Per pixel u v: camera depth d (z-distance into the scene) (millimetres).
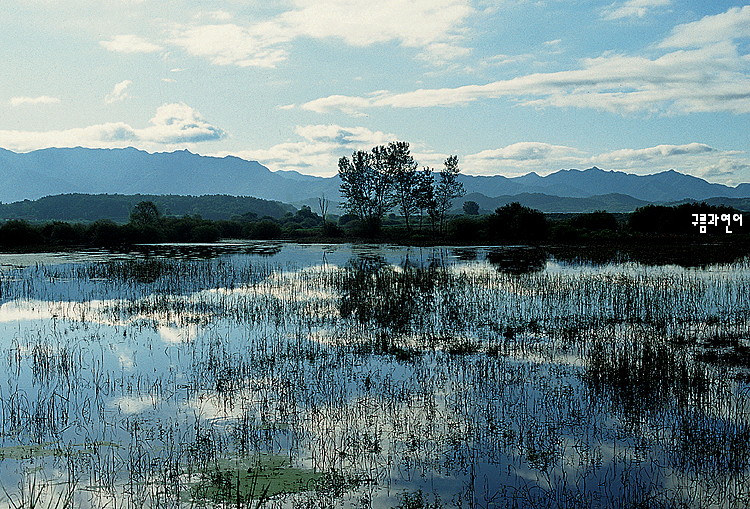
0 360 19234
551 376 17141
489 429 13406
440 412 14461
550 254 56594
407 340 21688
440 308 27734
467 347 20438
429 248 69500
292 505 10250
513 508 10156
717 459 11875
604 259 50281
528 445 12578
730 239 71500
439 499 10461
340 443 12695
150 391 16094
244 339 21938
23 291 33812
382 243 81875
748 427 13188
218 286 35719
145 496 10547
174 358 19328
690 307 26875
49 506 10180
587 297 29766
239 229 104500
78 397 15641
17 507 10117
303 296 31562
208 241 88812
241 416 14242
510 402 15070
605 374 16859
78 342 21547
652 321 24062
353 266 47750
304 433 13219
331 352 20047
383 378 17125
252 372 17719
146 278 39375
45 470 11555
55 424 13758
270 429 13414
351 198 93938
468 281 36312
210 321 25172
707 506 10195
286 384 16578
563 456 12109
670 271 40812
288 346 20703
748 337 21375
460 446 12578
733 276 37281
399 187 91062
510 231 76438
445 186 88750
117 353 20000
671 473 11359
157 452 12266
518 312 26531
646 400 15055
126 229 80688
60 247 72500
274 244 81188
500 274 40031
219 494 10570
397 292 32531
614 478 11203
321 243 83688
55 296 32031
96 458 12039
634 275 38312
